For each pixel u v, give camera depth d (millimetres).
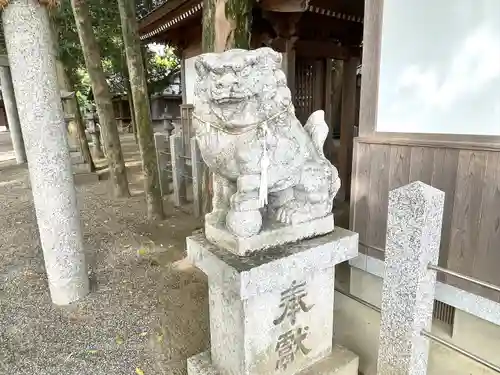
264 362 1853
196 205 5316
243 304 1705
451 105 2418
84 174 8156
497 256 2283
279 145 1661
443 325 2764
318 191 1910
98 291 3354
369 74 2828
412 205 1737
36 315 2984
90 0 8125
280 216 1884
